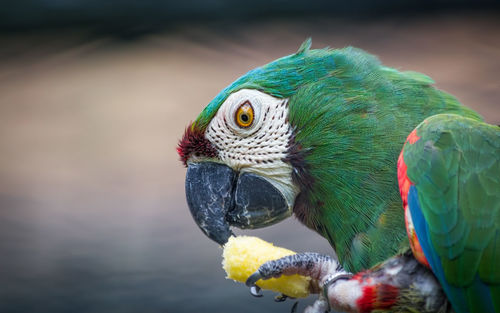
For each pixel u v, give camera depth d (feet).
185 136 18.42
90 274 35.96
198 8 63.31
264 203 17.48
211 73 54.54
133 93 53.26
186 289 34.96
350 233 16.38
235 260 15.79
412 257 14.90
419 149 14.78
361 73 16.67
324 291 14.74
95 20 64.08
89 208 41.11
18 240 38.27
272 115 17.13
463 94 46.47
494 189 14.05
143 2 63.46
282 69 17.21
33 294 35.19
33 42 62.90
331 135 16.48
